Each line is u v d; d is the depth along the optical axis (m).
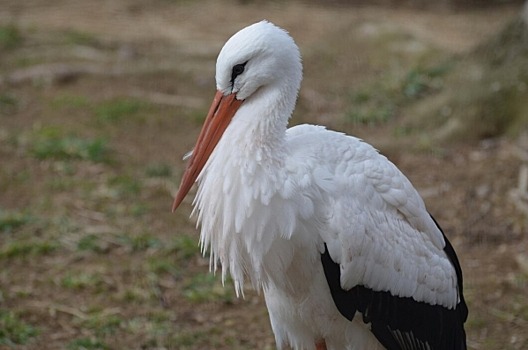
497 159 14.10
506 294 10.78
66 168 13.80
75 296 10.59
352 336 7.90
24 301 10.42
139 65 18.23
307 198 7.22
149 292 10.64
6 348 9.48
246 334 10.02
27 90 16.95
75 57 18.55
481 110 14.98
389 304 7.71
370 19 20.50
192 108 16.48
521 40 15.48
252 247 7.41
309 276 7.52
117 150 14.68
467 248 11.84
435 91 16.64
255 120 7.38
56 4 21.88
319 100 16.95
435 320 8.03
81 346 9.54
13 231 11.92
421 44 18.83
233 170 7.34
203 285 10.88
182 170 14.05
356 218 7.29
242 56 7.46
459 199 13.07
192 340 9.81
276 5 22.64
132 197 13.05
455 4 23.20
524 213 12.49
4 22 20.30
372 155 7.60
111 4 22.08
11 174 13.60
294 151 7.38
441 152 14.52
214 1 22.66
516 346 9.87
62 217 12.31
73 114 15.98
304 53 19.20
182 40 19.98
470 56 16.27
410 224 7.72
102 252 11.57
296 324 8.00
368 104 16.61
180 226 12.34
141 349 9.62
